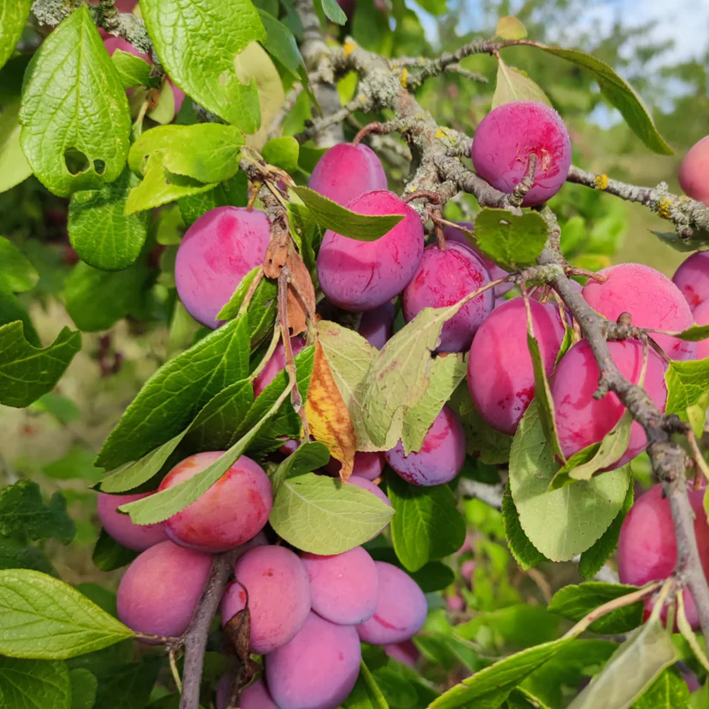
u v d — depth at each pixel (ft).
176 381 0.72
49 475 2.27
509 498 0.82
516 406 0.77
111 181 0.84
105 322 1.53
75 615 0.72
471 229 0.99
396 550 1.05
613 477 0.78
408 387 0.77
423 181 0.94
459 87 2.54
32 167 0.81
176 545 0.82
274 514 0.81
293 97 1.40
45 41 0.80
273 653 0.85
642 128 1.04
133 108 1.02
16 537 1.17
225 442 0.78
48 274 2.21
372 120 1.91
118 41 1.04
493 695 0.58
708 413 0.86
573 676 1.38
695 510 0.62
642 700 0.60
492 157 0.87
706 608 0.50
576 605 0.66
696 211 0.95
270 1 1.45
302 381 0.76
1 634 0.70
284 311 0.78
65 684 0.80
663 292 0.78
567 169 0.88
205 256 0.85
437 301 0.88
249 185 1.06
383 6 1.75
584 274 0.80
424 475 0.95
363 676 0.91
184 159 0.80
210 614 0.76
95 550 1.00
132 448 0.75
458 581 2.59
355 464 0.94
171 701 1.15
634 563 0.66
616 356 0.67
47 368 0.89
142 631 0.78
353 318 0.98
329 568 0.85
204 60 0.80
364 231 0.76
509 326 0.77
